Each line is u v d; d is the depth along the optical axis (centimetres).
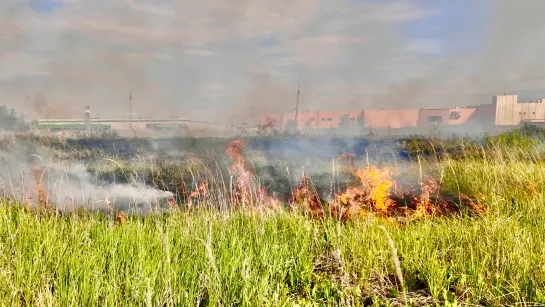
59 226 469
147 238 436
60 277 320
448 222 554
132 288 309
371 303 347
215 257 377
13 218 502
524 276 356
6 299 290
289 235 488
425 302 338
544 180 760
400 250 427
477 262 392
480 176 866
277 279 375
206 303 333
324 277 386
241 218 555
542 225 507
